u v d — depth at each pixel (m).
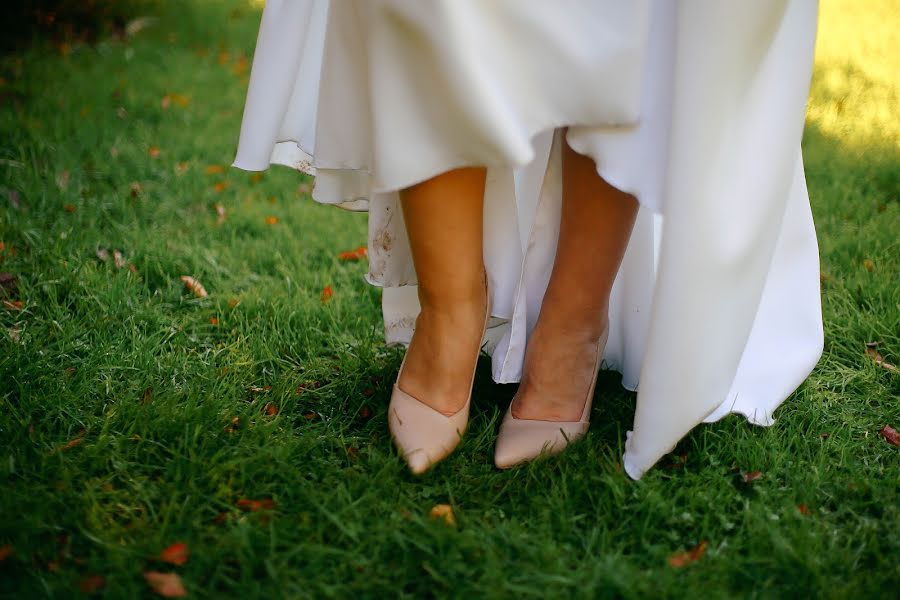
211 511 1.31
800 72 1.27
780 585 1.19
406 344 1.81
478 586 1.15
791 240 1.57
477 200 1.37
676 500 1.36
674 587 1.16
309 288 2.17
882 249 2.34
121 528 1.26
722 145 1.20
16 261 2.15
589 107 1.22
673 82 1.20
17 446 1.41
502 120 1.18
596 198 1.40
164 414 1.50
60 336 1.80
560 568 1.19
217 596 1.14
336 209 2.77
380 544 1.23
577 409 1.52
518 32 1.19
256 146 1.46
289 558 1.21
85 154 3.03
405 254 1.64
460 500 1.38
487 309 1.52
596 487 1.38
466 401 1.50
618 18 1.18
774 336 1.61
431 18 1.14
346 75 1.33
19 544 1.20
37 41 4.50
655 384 1.29
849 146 3.32
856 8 5.90
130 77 4.05
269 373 1.76
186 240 2.41
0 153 2.90
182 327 1.90
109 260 2.22
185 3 5.64
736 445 1.49
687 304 1.23
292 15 1.41
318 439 1.50
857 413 1.64
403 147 1.23
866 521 1.31
